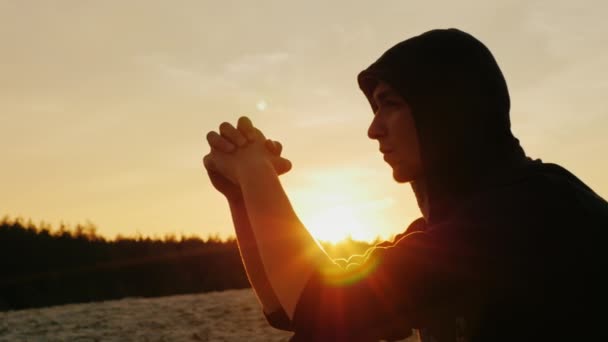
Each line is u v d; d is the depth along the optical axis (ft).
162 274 63.10
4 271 57.11
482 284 3.86
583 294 3.84
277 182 4.11
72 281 58.95
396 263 3.84
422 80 4.19
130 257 64.28
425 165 4.26
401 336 3.92
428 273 3.82
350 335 3.79
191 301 36.37
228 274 65.41
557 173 4.18
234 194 4.59
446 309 3.87
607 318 3.84
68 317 31.86
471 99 4.18
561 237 3.88
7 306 53.31
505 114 4.29
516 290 3.85
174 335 26.71
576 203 3.96
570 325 3.84
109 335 27.07
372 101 4.58
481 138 4.20
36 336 27.37
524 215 3.91
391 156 4.34
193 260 65.31
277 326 4.58
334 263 3.99
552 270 3.84
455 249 3.85
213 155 4.35
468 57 4.21
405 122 4.25
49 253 61.05
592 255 3.86
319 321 3.80
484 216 3.92
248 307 33.17
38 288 56.85
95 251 62.90
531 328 3.86
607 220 3.97
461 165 4.21
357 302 3.78
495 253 3.84
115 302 37.40
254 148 4.25
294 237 3.94
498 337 3.89
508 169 4.16
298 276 3.87
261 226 3.97
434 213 4.28
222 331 27.40
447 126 4.19
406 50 4.27
